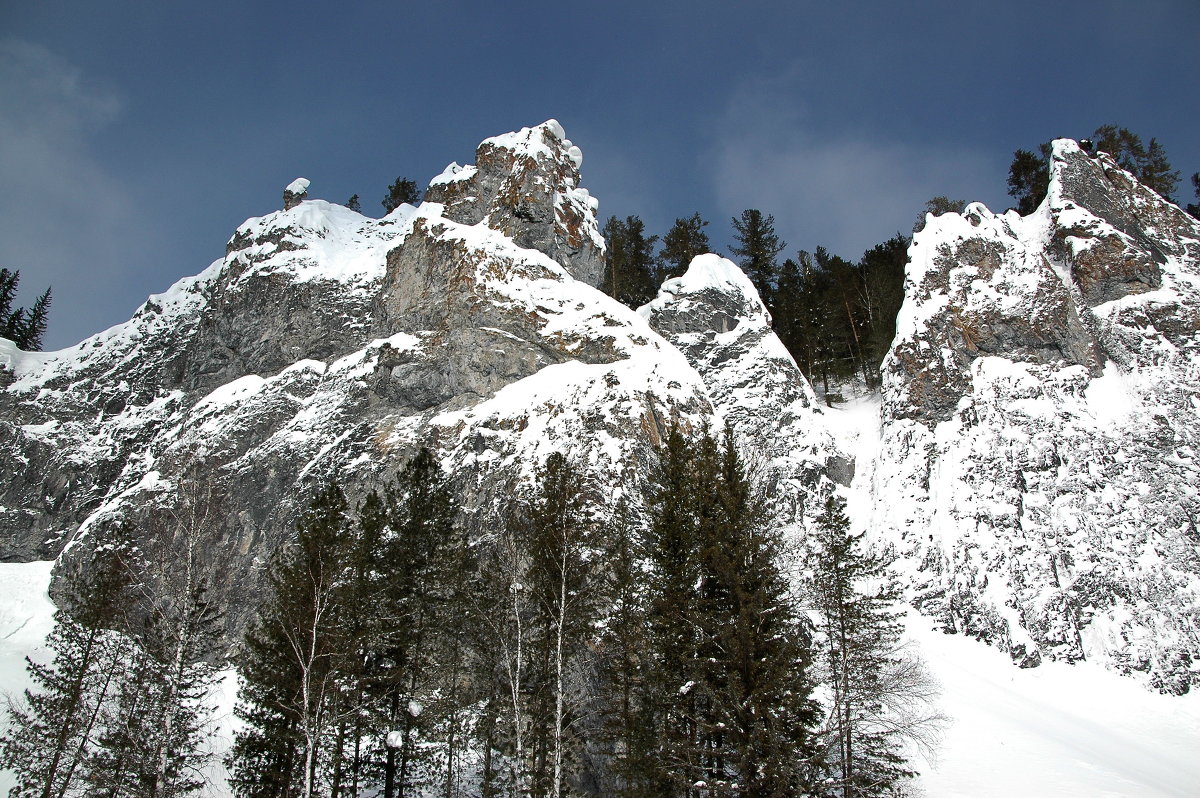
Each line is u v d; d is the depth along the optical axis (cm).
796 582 3362
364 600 2594
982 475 4447
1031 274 5250
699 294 6188
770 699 2194
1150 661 3619
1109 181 6128
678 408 4388
